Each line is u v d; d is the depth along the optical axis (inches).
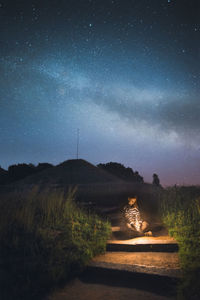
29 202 288.4
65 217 279.4
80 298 163.9
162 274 172.9
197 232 234.1
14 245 206.7
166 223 303.3
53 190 363.9
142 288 170.4
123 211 289.3
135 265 189.8
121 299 159.8
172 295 158.2
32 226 240.2
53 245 215.8
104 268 192.7
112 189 431.2
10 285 168.2
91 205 375.6
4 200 287.7
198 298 145.3
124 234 278.1
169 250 222.5
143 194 412.2
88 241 235.3
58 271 185.5
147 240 243.8
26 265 184.9
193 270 168.1
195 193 398.0
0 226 223.6
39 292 169.8
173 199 386.0
